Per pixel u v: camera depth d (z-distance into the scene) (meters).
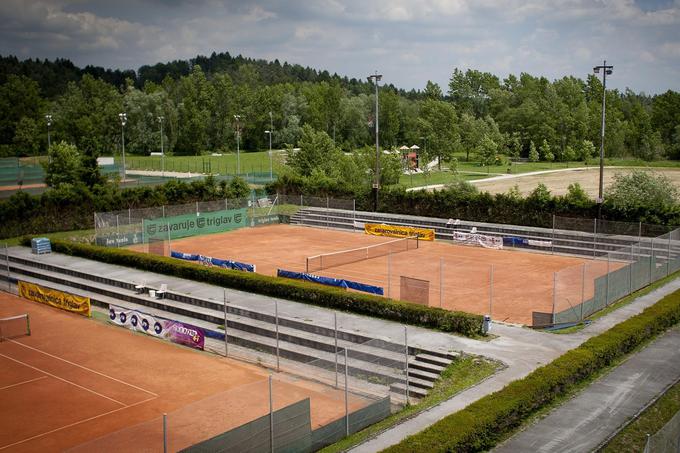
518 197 61.78
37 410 23.44
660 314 28.95
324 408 21.00
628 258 43.16
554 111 158.62
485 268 44.81
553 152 157.25
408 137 185.25
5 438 21.22
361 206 66.44
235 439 16.86
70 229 58.78
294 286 34.69
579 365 22.81
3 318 35.25
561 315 30.09
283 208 67.88
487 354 26.41
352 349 23.20
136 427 17.36
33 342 31.38
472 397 22.38
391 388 23.61
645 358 25.73
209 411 19.48
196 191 66.44
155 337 32.19
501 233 54.81
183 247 53.53
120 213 55.62
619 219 51.84
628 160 146.25
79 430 21.77
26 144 144.12
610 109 170.25
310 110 175.88
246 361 28.59
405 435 19.91
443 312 29.64
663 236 40.19
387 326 30.09
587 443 18.72
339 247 53.31
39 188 88.19
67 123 141.38
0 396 24.73
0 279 44.44
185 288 37.56
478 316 28.88
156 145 167.12
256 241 56.38
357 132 180.00
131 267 43.09
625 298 34.59
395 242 54.75
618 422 20.06
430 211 62.44
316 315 31.83
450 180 105.69
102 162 132.62
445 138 151.00
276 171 111.00
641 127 163.25
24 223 55.91
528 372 24.45
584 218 53.41
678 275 40.12
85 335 32.50
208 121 176.00
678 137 147.88
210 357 29.16
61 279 42.06
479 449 18.39
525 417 20.36
